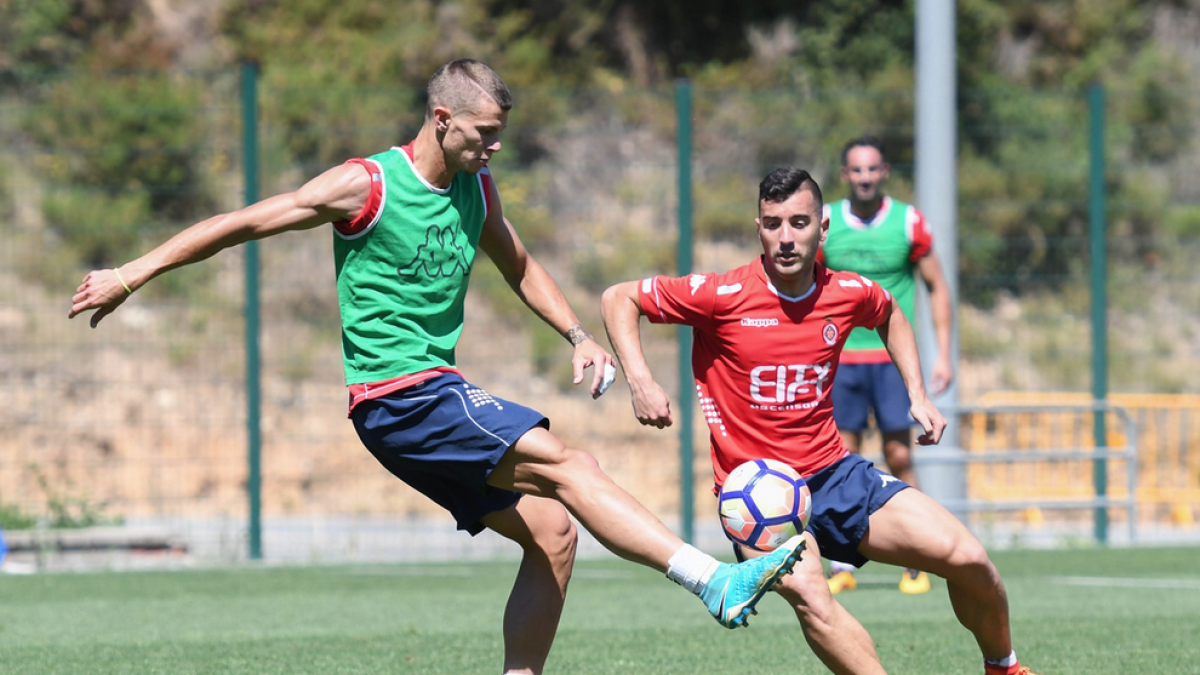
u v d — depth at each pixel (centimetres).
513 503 1163
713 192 5247
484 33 5766
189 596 2155
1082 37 6341
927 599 2042
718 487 1245
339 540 3105
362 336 1101
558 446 1073
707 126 5112
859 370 2138
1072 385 4869
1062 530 3547
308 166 4669
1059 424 4534
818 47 6059
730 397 1224
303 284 4475
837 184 5225
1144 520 4069
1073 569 2470
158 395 4175
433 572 2502
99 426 4003
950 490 2959
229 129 4666
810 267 1202
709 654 1555
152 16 5531
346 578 2408
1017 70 6244
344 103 4816
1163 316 5212
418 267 1093
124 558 2847
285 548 3030
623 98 5659
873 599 2047
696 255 5022
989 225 4969
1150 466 4288
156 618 1897
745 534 1123
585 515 1060
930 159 2902
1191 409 4381
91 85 4678
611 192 5197
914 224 2144
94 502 3356
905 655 1538
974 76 6019
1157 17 6506
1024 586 2220
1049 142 5397
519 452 1072
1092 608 1947
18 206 4409
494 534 3192
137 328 4347
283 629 1780
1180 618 1839
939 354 2197
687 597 2114
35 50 5272
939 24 2898
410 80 5481
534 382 4381
